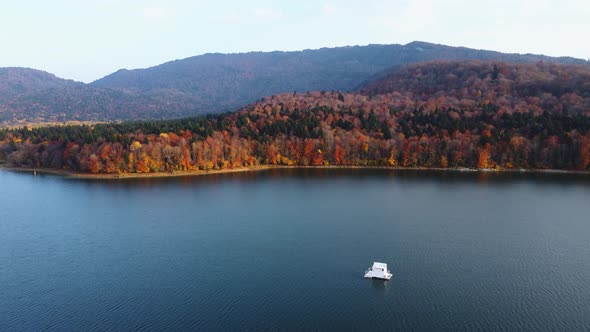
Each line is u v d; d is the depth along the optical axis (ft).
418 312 321.32
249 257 424.05
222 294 349.20
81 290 358.64
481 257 422.82
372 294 348.38
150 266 405.39
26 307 332.19
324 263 408.26
